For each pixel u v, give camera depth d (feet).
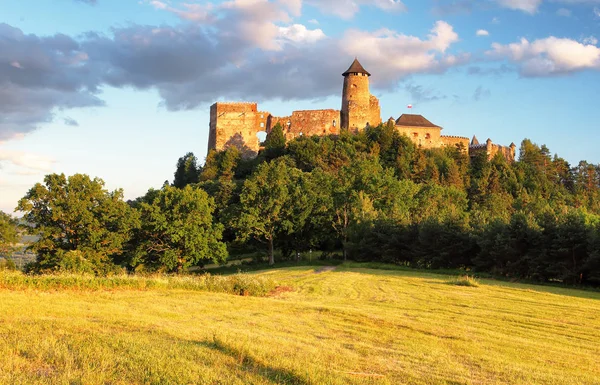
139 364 46.75
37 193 197.57
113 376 43.55
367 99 455.22
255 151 470.39
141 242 210.38
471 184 400.26
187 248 204.23
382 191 288.71
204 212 214.07
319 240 268.62
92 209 203.82
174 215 207.51
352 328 76.02
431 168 390.01
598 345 74.38
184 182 463.42
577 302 118.42
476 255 193.06
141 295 97.76
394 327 78.43
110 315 72.90
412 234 219.41
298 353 56.03
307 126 459.32
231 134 470.39
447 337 73.15
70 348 51.47
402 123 465.47
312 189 284.82
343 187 285.43
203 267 231.50
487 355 63.36
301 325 76.59
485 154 449.06
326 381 45.37
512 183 416.67
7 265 181.98
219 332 62.90
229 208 262.88
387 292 132.77
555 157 533.14
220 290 112.47
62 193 202.28
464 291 135.44
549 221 173.78
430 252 205.77
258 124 474.49
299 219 248.93
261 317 81.66
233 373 46.47
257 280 121.90
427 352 62.80
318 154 394.93
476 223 209.15
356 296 124.77
